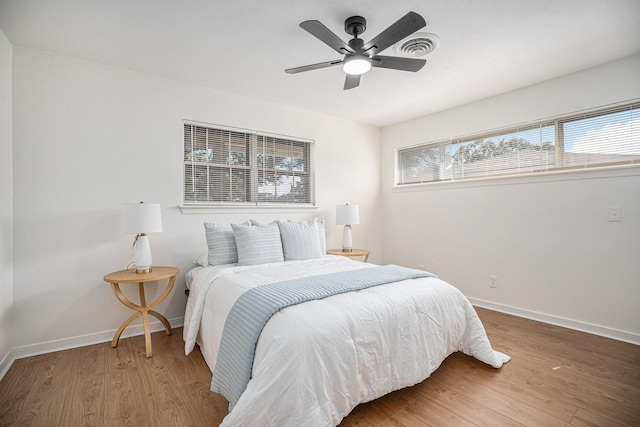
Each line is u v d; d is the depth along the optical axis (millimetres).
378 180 4719
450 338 2082
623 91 2617
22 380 2027
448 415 1679
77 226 2584
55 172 2502
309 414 1356
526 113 3191
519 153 3285
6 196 2242
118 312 2750
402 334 1811
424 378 1863
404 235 4418
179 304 3039
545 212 3062
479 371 2135
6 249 2238
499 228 3402
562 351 2414
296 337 1438
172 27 2160
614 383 1962
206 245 3195
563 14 2021
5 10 1945
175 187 3031
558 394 1853
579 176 2848
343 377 1521
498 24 2129
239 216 3414
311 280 2070
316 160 4035
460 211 3766
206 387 1951
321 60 2652
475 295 3609
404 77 2975
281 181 3789
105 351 2477
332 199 4191
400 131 4480
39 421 1623
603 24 2131
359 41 1992
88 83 2639
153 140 2924
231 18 2061
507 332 2787
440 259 3973
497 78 2994
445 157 3963
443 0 1888
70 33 2223
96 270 2654
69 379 2041
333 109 3924
